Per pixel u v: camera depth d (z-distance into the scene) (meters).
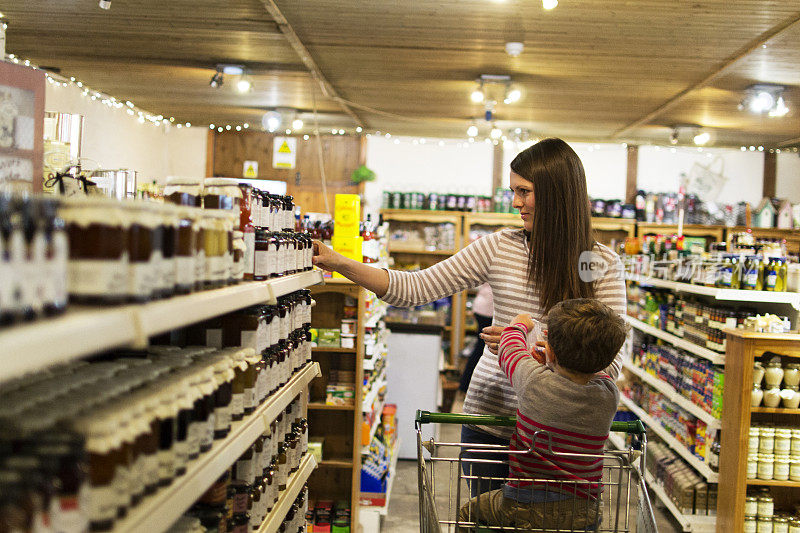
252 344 2.10
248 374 2.03
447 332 9.41
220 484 1.88
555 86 6.25
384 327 5.97
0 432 1.10
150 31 5.06
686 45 4.83
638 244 7.79
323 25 4.73
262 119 8.61
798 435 4.44
